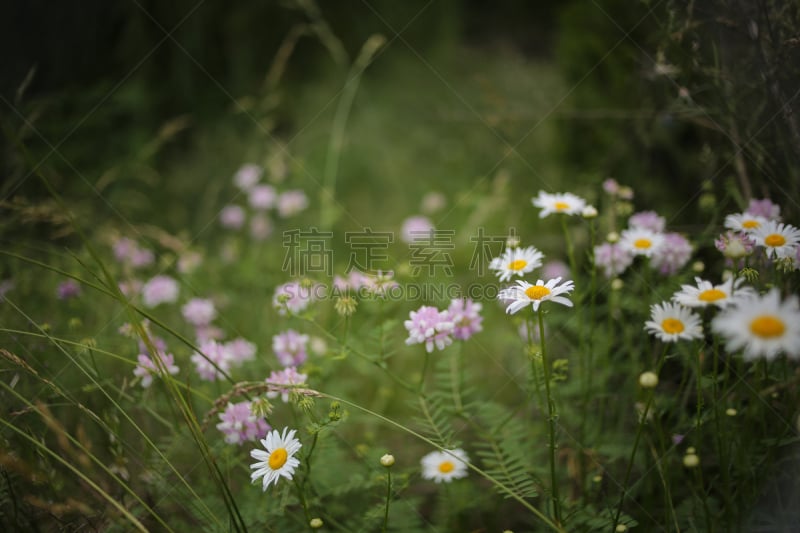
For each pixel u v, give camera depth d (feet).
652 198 5.41
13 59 7.56
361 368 5.22
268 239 6.95
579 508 4.40
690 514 4.33
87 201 6.42
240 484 4.79
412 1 10.21
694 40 4.81
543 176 6.54
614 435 4.73
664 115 5.27
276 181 7.13
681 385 4.48
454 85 9.09
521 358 5.31
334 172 7.02
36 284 5.29
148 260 5.78
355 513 4.74
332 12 9.95
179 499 4.53
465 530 4.67
